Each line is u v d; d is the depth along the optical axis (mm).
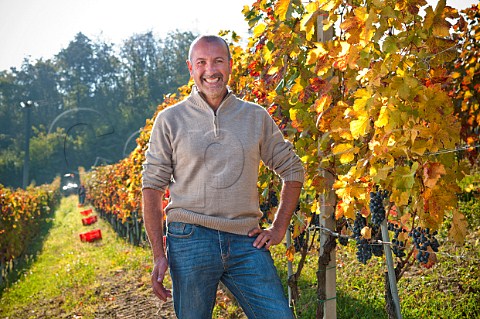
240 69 6039
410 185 2701
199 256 2629
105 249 13281
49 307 7730
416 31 2891
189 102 2750
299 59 4016
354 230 3412
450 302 4613
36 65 96375
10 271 12469
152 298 6977
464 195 7523
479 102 6398
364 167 2961
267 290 2600
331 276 3541
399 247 3174
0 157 74500
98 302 7359
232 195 2670
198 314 2641
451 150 2812
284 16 3502
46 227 23312
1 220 11602
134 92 89062
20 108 91625
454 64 6219
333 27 3506
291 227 4191
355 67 2986
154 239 2738
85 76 95750
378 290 5262
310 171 3533
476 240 5867
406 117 2760
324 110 3320
